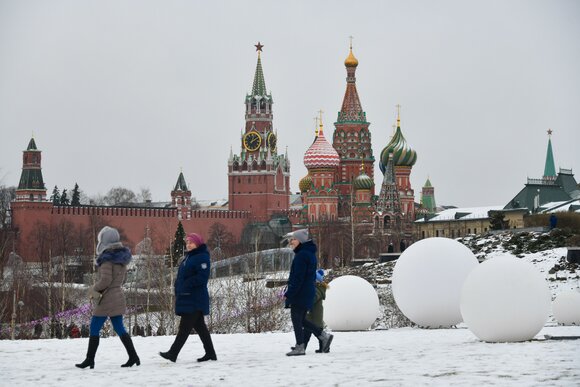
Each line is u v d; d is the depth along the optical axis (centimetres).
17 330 7038
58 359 2847
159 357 2886
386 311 7131
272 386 2131
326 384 2128
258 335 3891
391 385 2077
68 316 8069
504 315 3203
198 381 2259
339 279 4906
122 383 2267
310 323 2919
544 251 8638
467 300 3306
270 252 13288
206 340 2706
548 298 3275
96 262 2575
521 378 2108
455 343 3281
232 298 7725
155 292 9125
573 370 2214
